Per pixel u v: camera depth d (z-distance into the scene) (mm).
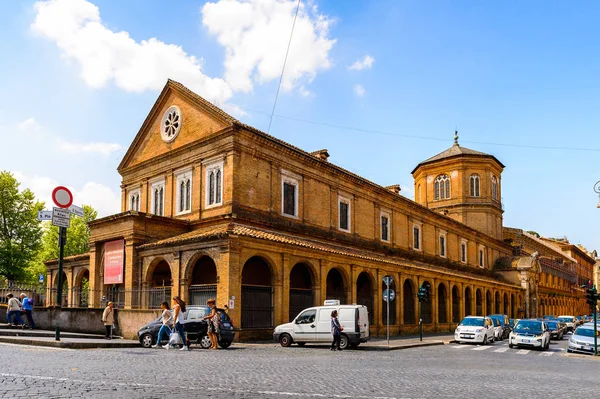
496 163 70938
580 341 29203
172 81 37812
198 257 29625
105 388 11117
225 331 23031
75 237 61625
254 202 33969
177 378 12969
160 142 38750
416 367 18125
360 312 26562
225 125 33781
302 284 37531
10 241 52219
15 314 28219
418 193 73312
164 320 21750
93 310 28328
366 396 11422
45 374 12883
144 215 32344
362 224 44781
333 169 41062
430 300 47250
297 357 20203
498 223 72812
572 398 12258
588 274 135250
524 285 70438
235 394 11008
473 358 23500
